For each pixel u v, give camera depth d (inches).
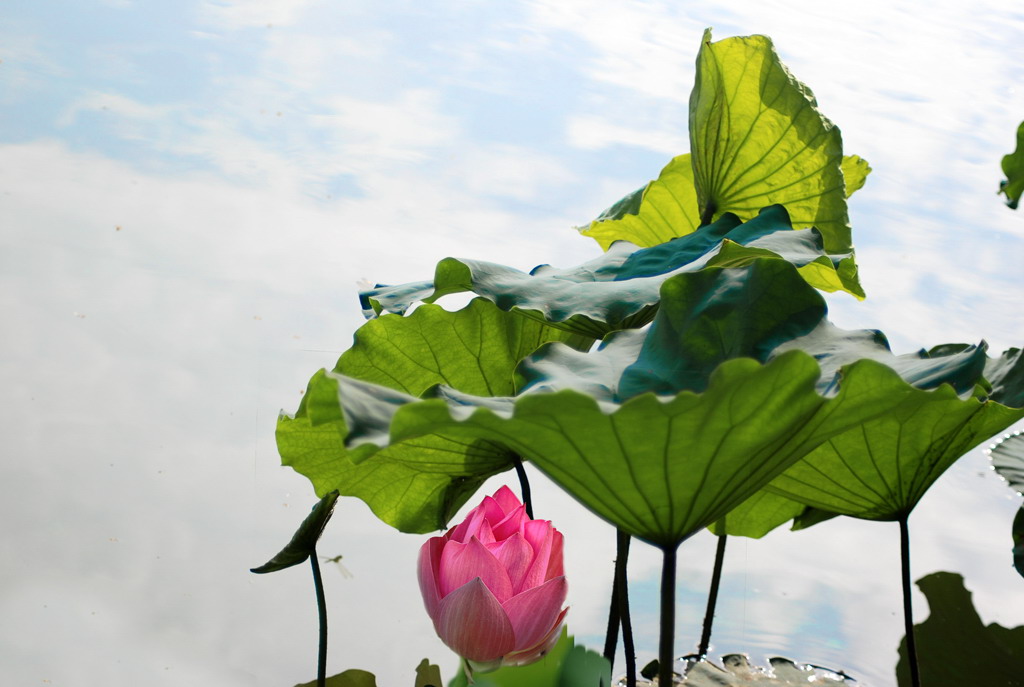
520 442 74.9
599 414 73.4
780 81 92.8
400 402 75.0
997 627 91.5
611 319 84.7
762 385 73.2
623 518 76.3
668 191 103.7
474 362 88.0
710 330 78.5
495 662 82.0
